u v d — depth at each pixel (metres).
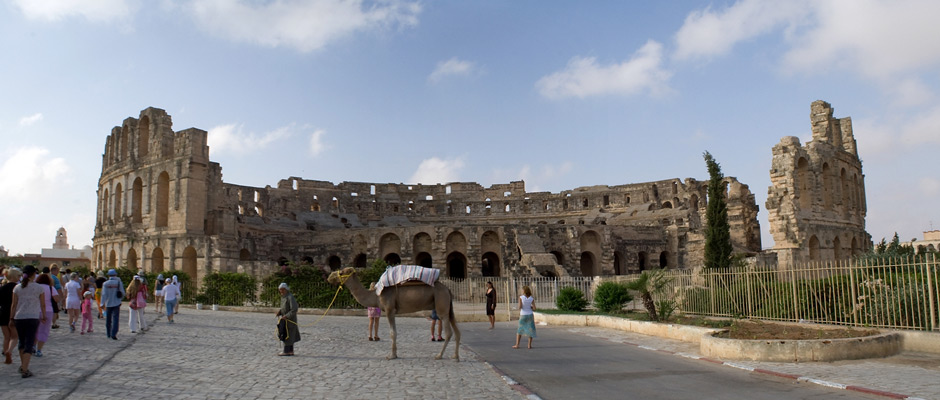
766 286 28.56
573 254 74.00
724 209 43.12
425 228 73.56
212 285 45.88
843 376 15.73
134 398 12.47
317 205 103.50
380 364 17.97
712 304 31.28
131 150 70.75
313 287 42.25
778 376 16.14
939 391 13.67
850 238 56.69
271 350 21.03
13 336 16.16
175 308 35.78
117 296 22.42
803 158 52.78
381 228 74.94
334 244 76.88
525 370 17.34
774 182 50.75
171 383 14.20
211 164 70.94
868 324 23.86
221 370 16.34
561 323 34.75
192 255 62.50
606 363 18.81
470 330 31.50
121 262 68.75
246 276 45.44
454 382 15.11
